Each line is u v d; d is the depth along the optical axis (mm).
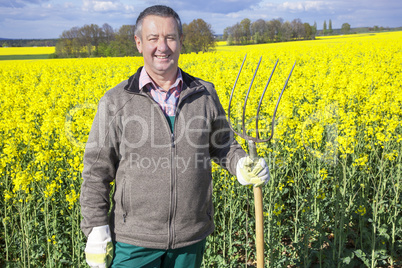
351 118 5398
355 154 4824
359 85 7430
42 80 14016
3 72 18641
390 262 3963
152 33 1774
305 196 4145
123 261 1872
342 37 57844
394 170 4805
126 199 1855
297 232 4090
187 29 41719
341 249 3732
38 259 3895
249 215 4621
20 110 7062
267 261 3725
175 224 1877
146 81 1852
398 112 5824
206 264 3758
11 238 4051
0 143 5562
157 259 1921
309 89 8266
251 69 13695
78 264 3498
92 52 47125
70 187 4180
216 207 4094
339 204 4094
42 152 4176
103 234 1809
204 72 12516
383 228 3928
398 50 20859
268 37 56156
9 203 4348
